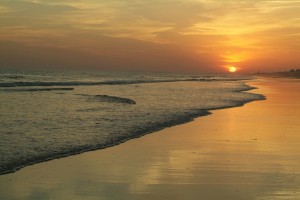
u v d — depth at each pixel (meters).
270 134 14.51
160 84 59.50
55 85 47.91
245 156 10.73
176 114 19.91
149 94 35.59
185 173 8.90
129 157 10.41
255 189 7.75
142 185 7.96
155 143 12.45
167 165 9.64
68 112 19.55
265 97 34.94
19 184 7.89
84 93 35.19
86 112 19.72
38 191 7.49
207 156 10.69
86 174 8.70
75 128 14.56
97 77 83.62
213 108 24.08
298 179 8.47
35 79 58.84
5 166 9.05
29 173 8.66
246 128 16.05
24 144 11.38
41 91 35.16
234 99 31.56
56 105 22.98
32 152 10.47
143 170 9.12
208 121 18.05
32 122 15.76
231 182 8.21
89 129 14.44
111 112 19.92
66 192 7.46
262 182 8.21
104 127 15.00
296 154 11.02
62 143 11.78
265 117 19.89
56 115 18.22
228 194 7.45
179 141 12.86
